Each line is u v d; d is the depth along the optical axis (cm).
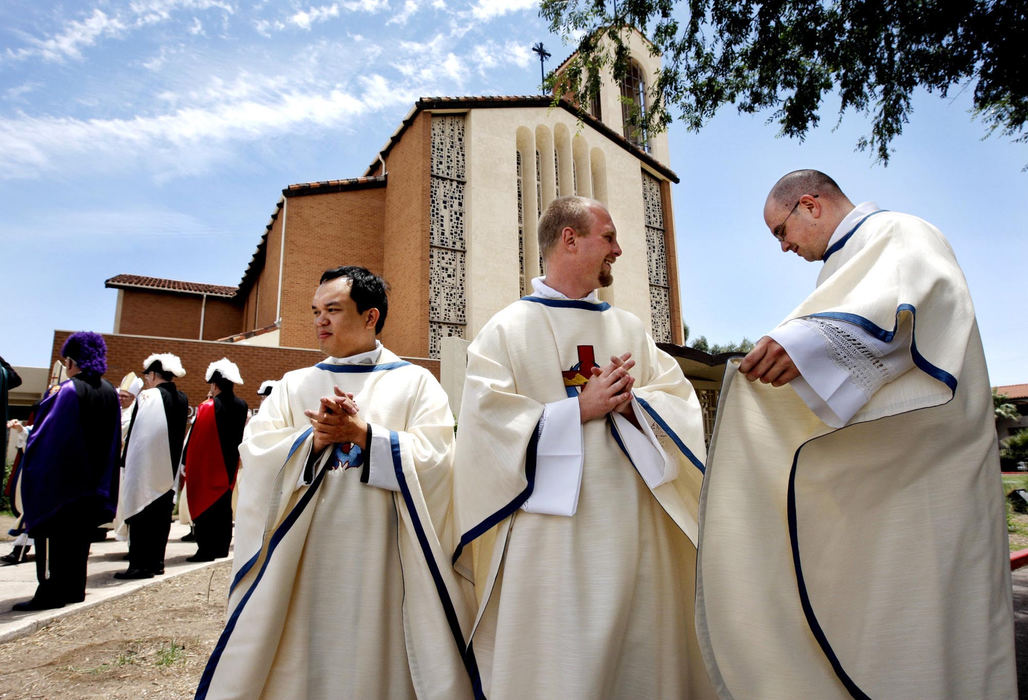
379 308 267
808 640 177
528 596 192
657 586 201
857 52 527
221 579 576
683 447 212
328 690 203
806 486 183
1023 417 4731
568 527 196
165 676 327
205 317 2612
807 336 172
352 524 219
